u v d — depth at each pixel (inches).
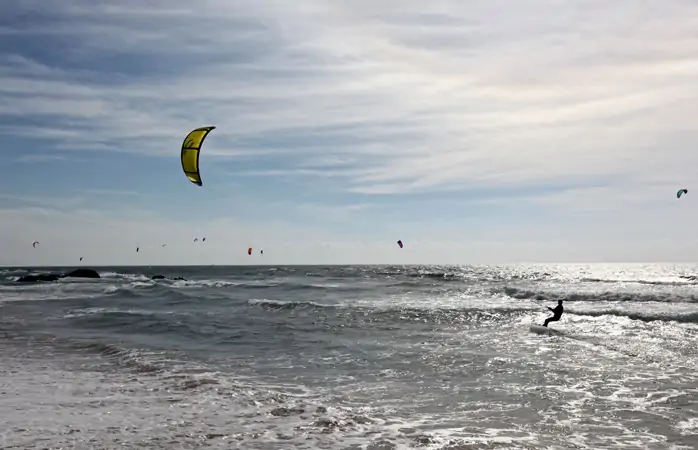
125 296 1221.7
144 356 505.7
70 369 444.1
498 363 483.5
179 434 275.6
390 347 567.8
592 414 327.0
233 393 366.0
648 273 3284.9
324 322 765.3
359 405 344.2
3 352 527.8
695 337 636.1
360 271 3486.7
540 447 266.8
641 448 267.1
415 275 2652.6
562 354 526.3
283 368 462.0
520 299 1182.9
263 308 950.4
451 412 329.1
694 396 369.1
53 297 1234.6
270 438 272.4
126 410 319.9
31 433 271.3
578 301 1129.4
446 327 726.5
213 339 620.1
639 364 478.0
